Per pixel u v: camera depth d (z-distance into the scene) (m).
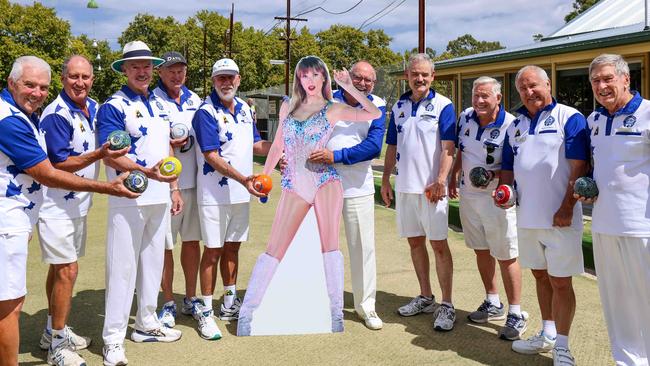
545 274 3.76
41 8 42.62
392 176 12.29
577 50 10.73
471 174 4.10
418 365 3.67
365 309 4.39
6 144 2.91
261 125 23.17
